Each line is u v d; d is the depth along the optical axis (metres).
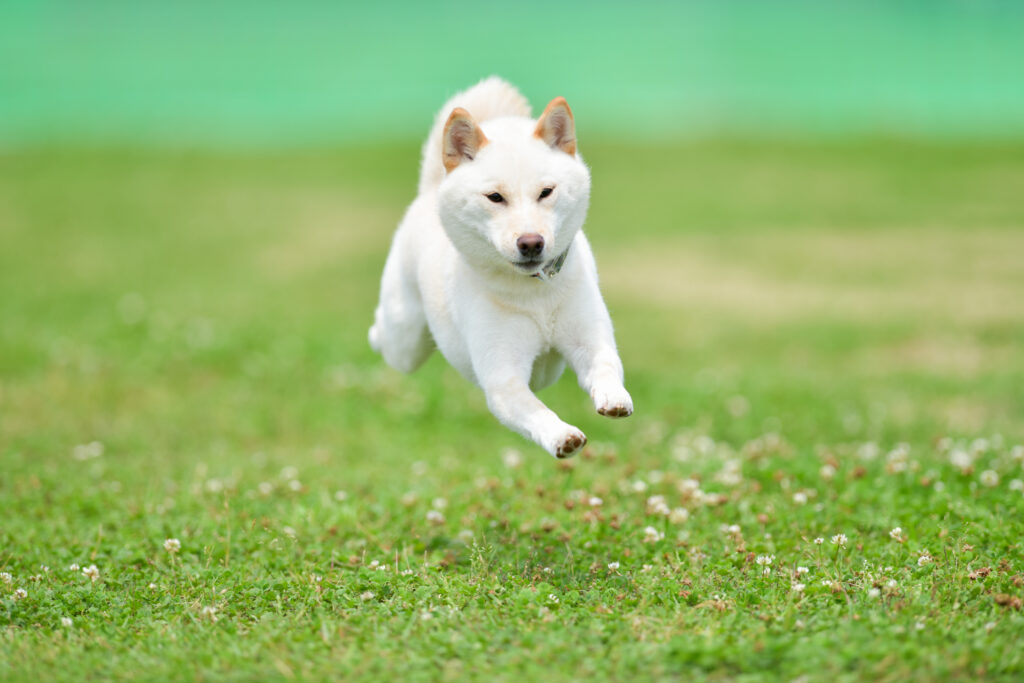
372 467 10.99
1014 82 48.62
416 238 7.69
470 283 6.94
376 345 8.78
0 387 14.45
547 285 6.79
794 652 5.54
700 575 7.01
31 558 7.90
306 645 6.00
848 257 24.03
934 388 14.15
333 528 8.46
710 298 20.80
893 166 35.06
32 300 19.48
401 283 8.04
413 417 13.31
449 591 6.81
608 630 6.05
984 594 6.43
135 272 22.55
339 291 21.45
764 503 8.74
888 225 27.17
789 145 39.03
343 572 7.36
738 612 6.25
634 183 33.28
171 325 17.70
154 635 6.24
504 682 5.39
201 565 7.70
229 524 8.38
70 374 15.12
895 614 6.01
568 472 9.59
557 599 6.61
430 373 14.88
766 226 27.44
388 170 36.22
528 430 6.53
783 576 6.91
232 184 34.03
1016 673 5.36
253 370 15.33
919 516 8.09
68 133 42.66
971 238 25.44
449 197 6.70
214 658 5.81
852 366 15.92
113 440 12.44
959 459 9.13
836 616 6.07
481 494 9.27
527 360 6.90
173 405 14.09
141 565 7.89
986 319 18.20
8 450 11.59
